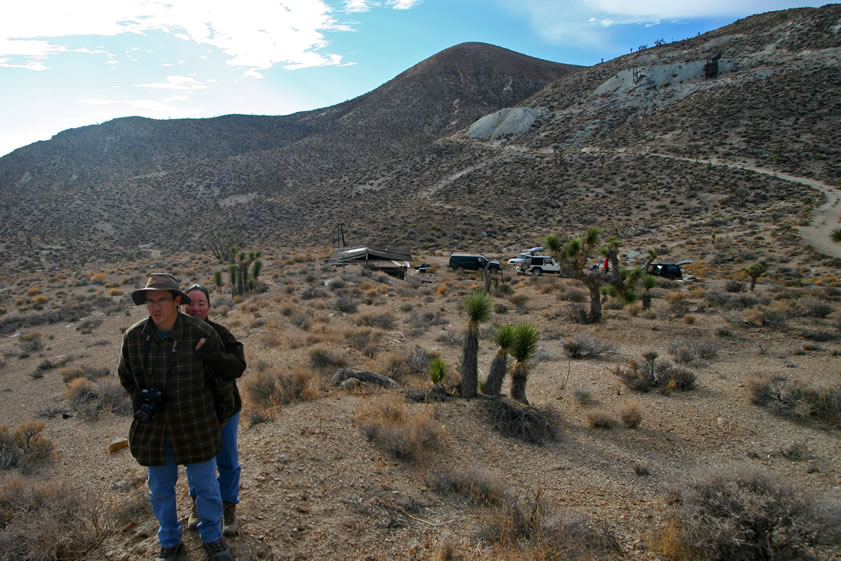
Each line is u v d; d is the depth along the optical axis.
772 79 98.88
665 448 6.97
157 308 2.94
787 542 3.94
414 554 3.80
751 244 46.25
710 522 4.20
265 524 3.87
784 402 8.22
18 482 5.29
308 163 137.12
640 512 4.93
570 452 6.68
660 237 55.19
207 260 48.66
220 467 3.63
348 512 4.25
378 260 38.47
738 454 6.70
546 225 68.06
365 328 15.94
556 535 4.08
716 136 85.12
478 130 132.12
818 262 37.84
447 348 14.59
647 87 123.06
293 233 76.44
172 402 3.01
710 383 9.87
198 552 3.37
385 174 113.38
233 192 113.06
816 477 5.88
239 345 3.48
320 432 5.92
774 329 14.63
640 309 19.44
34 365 14.34
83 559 3.54
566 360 12.48
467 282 33.59
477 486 5.02
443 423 7.07
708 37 149.00
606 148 97.31
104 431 8.38
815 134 76.12
